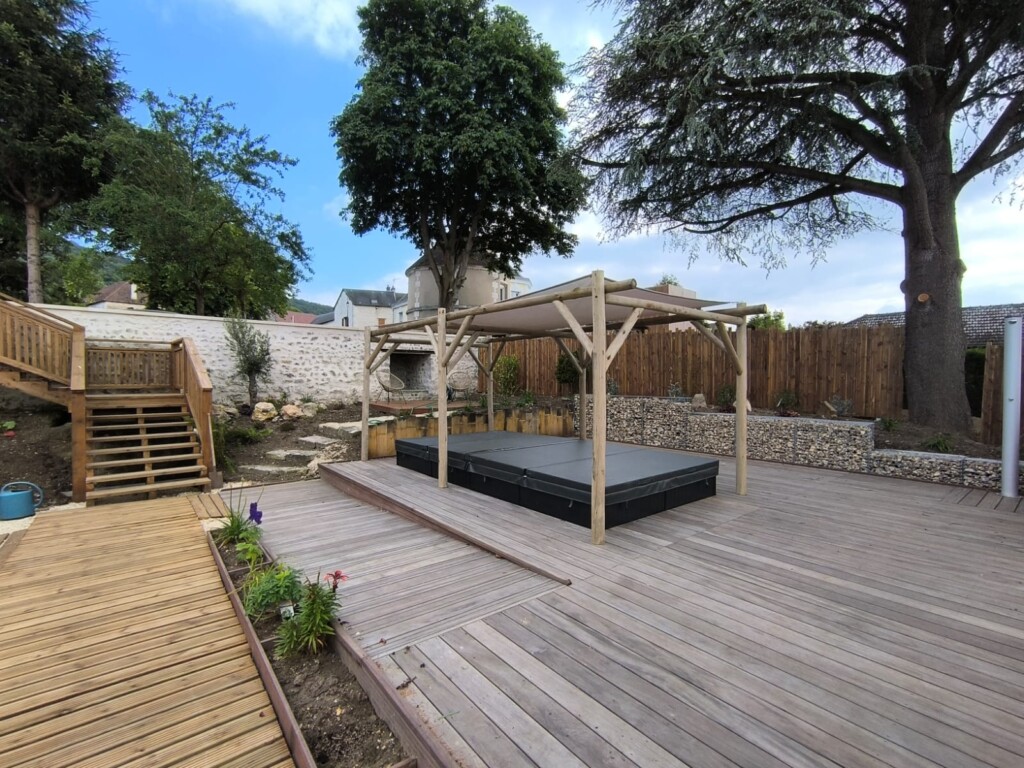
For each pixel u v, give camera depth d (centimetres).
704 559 382
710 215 1087
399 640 268
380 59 1420
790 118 827
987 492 580
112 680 256
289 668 261
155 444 740
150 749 206
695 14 780
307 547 437
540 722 202
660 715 205
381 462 795
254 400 1022
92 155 1281
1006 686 223
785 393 908
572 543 423
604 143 1024
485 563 391
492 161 1345
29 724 221
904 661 243
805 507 527
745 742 190
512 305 514
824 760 180
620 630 276
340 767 192
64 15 1260
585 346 430
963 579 341
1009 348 553
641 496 485
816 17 638
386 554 416
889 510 513
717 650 255
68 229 1478
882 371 812
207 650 285
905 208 784
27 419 805
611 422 1046
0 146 1194
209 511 575
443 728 199
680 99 809
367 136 1345
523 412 1048
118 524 529
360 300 3966
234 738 214
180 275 1409
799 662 243
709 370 1027
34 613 330
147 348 931
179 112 1349
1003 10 667
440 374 625
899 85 721
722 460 802
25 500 552
